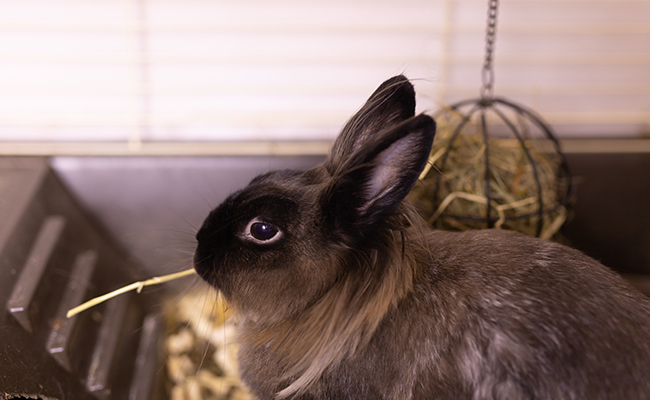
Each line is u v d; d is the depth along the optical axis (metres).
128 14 0.54
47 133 0.56
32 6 0.53
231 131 0.59
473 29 0.56
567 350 0.29
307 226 0.32
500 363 0.29
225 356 0.51
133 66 0.56
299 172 0.35
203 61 0.56
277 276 0.33
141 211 0.53
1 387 0.34
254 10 0.55
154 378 0.47
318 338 0.33
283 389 0.34
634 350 0.29
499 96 0.59
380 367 0.32
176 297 0.53
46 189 0.50
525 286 0.31
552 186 0.45
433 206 0.42
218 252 0.33
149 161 0.52
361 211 0.31
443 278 0.32
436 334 0.31
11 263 0.42
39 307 0.41
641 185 0.54
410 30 0.56
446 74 0.58
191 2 0.55
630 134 0.59
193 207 0.53
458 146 0.44
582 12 0.56
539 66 0.58
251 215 0.32
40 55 0.55
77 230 0.50
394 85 0.33
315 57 0.57
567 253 0.33
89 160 0.52
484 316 0.30
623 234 0.55
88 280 0.47
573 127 0.59
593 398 0.29
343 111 0.58
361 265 0.32
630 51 0.57
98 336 0.45
